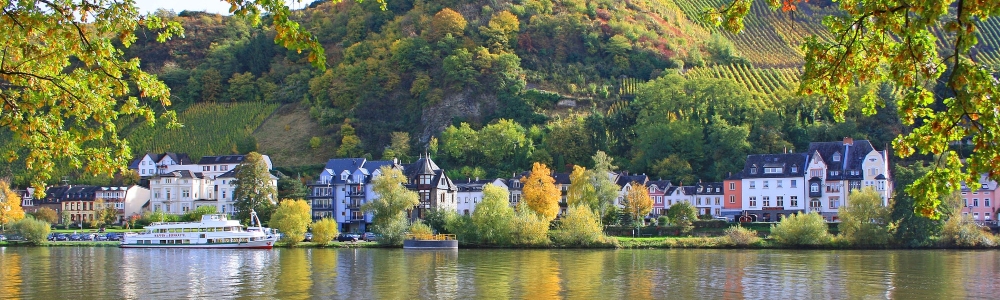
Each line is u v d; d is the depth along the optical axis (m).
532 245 129.25
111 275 91.75
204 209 184.12
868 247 125.75
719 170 188.00
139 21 27.55
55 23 26.14
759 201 166.12
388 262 104.75
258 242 135.12
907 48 23.62
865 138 194.00
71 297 74.75
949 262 102.75
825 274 89.50
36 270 97.44
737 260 105.69
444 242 127.00
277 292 77.25
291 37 24.22
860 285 80.81
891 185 168.12
